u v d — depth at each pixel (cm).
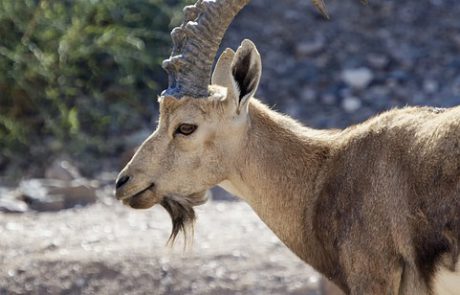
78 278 3334
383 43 5938
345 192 2412
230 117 2503
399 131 2383
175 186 2516
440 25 6084
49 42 5394
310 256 2519
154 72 5600
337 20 6138
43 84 5334
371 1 6256
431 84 5534
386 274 2336
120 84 5441
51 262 3422
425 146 2316
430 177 2289
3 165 4991
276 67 5756
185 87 2498
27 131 5194
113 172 4844
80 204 4322
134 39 5366
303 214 2514
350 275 2384
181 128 2489
